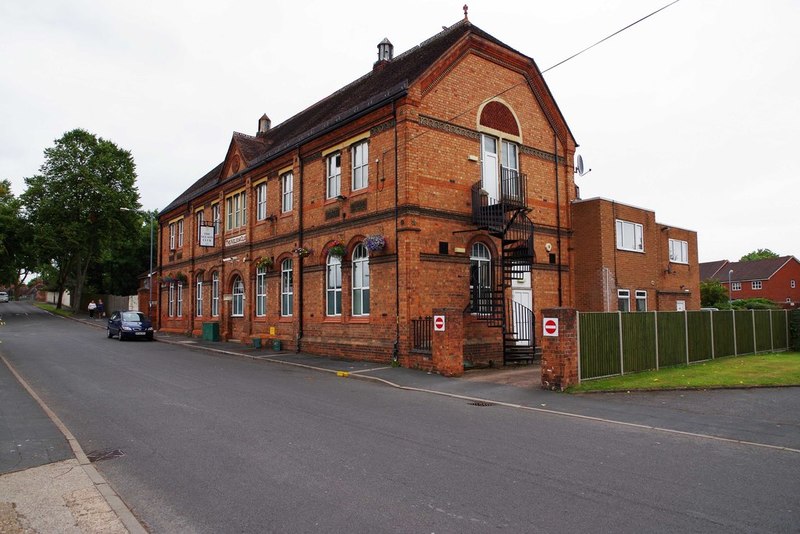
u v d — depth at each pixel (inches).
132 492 229.9
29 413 385.1
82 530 189.2
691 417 382.6
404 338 641.0
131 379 563.5
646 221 954.7
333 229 776.9
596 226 860.6
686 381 520.4
